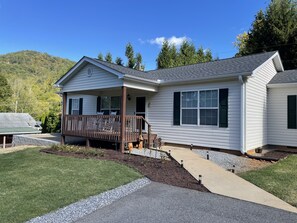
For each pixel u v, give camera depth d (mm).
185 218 3676
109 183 5328
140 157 8219
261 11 22547
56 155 8508
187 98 10547
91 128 10688
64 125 12047
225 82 9414
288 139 10719
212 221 3574
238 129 9000
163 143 11234
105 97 14203
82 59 10984
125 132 9508
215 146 9617
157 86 11500
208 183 5441
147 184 5395
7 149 12234
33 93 44219
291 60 19781
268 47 20734
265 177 6039
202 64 13078
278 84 10836
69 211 3883
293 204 4332
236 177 5938
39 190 4773
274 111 11164
